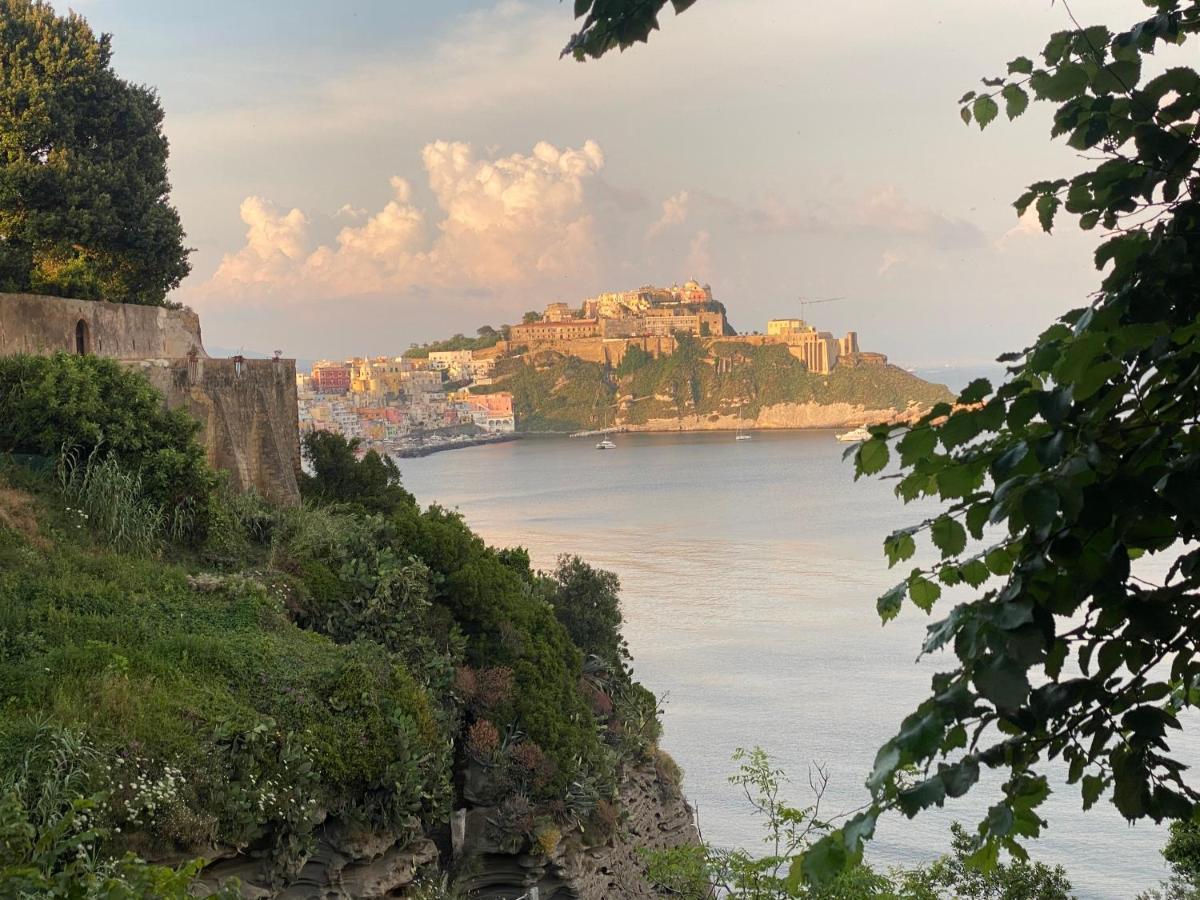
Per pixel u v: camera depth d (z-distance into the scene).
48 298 35.81
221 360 41.25
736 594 119.88
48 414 31.20
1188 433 4.51
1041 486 4.31
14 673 21.92
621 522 195.38
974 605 4.46
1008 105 5.82
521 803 31.80
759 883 16.30
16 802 16.17
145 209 48.00
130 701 22.09
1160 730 4.58
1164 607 4.47
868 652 91.50
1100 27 5.42
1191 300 4.70
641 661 89.75
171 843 20.28
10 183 43.44
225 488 36.03
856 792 57.94
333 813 24.59
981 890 20.38
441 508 44.66
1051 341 4.90
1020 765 4.79
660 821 44.16
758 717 73.19
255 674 25.56
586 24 5.23
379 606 32.69
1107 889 48.00
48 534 28.19
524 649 36.56
